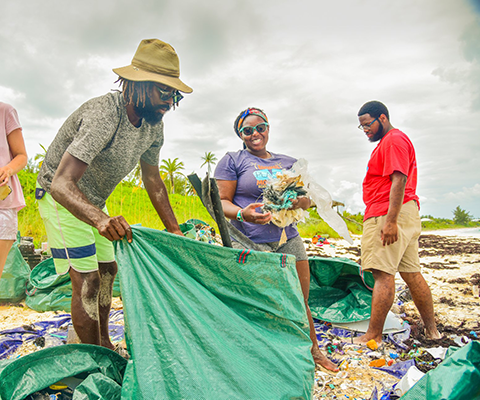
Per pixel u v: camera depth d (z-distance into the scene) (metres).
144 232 2.04
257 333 2.06
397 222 3.43
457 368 1.55
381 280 3.43
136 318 1.86
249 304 2.16
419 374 2.40
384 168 3.39
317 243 12.30
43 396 1.79
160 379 1.71
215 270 2.12
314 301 4.28
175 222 3.01
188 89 2.40
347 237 2.89
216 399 1.68
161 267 2.01
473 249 11.08
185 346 1.79
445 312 4.45
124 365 2.15
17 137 3.11
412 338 3.59
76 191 2.04
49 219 2.52
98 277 2.59
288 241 3.00
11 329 3.56
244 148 3.35
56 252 2.53
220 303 2.09
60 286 4.42
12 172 2.91
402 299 4.99
